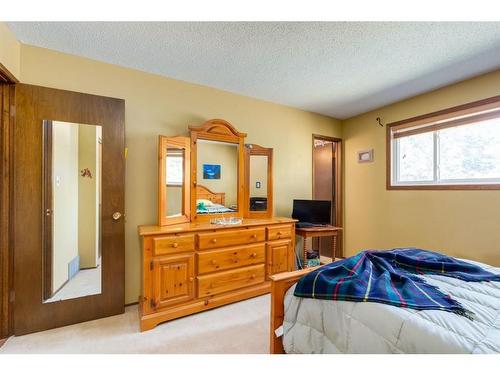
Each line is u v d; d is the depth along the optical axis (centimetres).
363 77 250
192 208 253
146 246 194
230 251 234
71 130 203
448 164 271
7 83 181
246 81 263
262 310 224
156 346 170
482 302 112
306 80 259
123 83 231
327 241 413
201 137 258
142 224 239
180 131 260
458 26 169
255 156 300
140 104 239
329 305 120
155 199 245
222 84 271
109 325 197
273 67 232
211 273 223
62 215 201
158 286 197
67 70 208
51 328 191
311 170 362
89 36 185
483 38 183
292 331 130
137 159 238
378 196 339
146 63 226
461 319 97
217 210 271
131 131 235
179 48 201
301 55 210
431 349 87
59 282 197
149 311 194
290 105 337
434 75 243
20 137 183
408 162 312
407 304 105
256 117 312
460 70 232
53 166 197
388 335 97
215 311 222
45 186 194
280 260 268
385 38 184
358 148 369
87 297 204
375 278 129
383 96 299
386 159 329
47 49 201
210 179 268
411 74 242
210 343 174
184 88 262
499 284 129
